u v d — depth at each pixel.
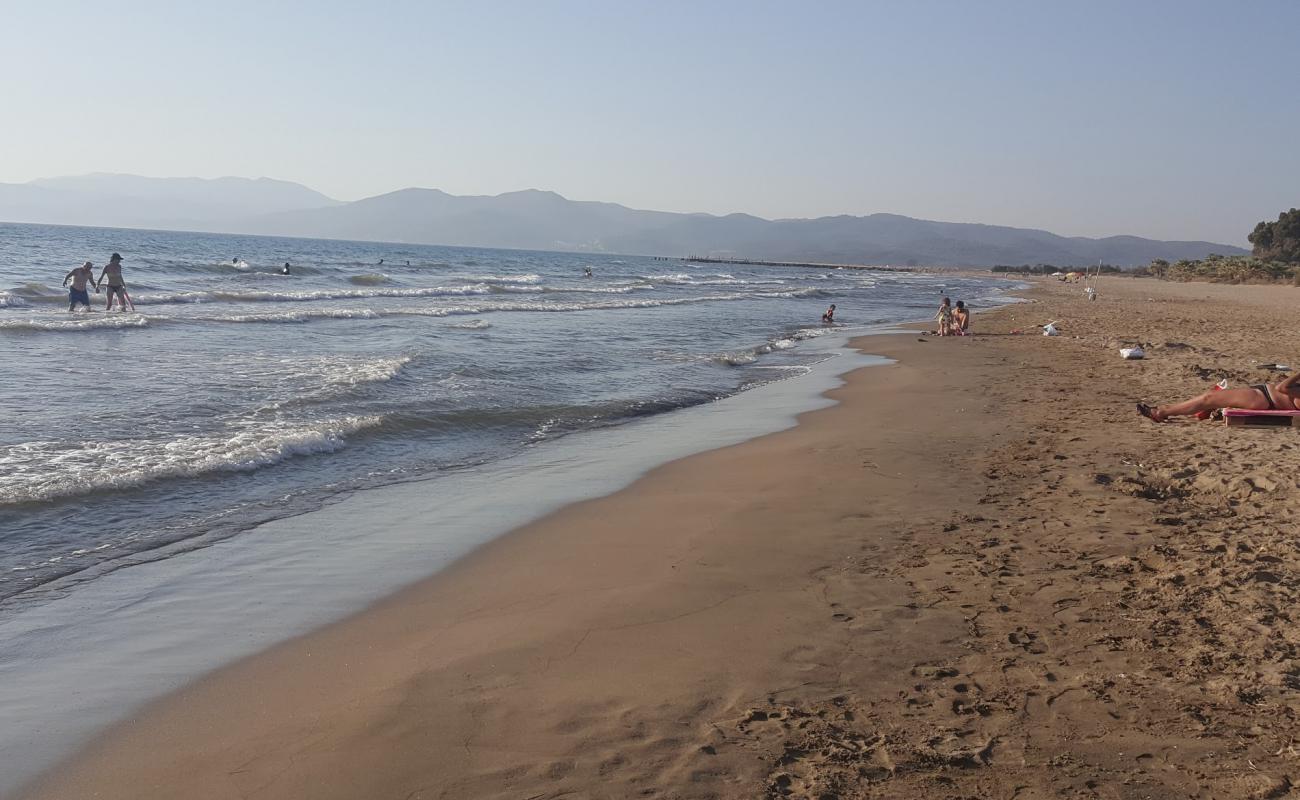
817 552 6.47
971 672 4.41
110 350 15.73
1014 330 28.81
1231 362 17.94
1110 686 4.20
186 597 5.67
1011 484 8.35
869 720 3.95
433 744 3.79
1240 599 5.16
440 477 8.99
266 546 6.71
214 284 36.25
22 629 5.12
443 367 15.73
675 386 15.55
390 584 5.96
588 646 4.85
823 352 21.77
